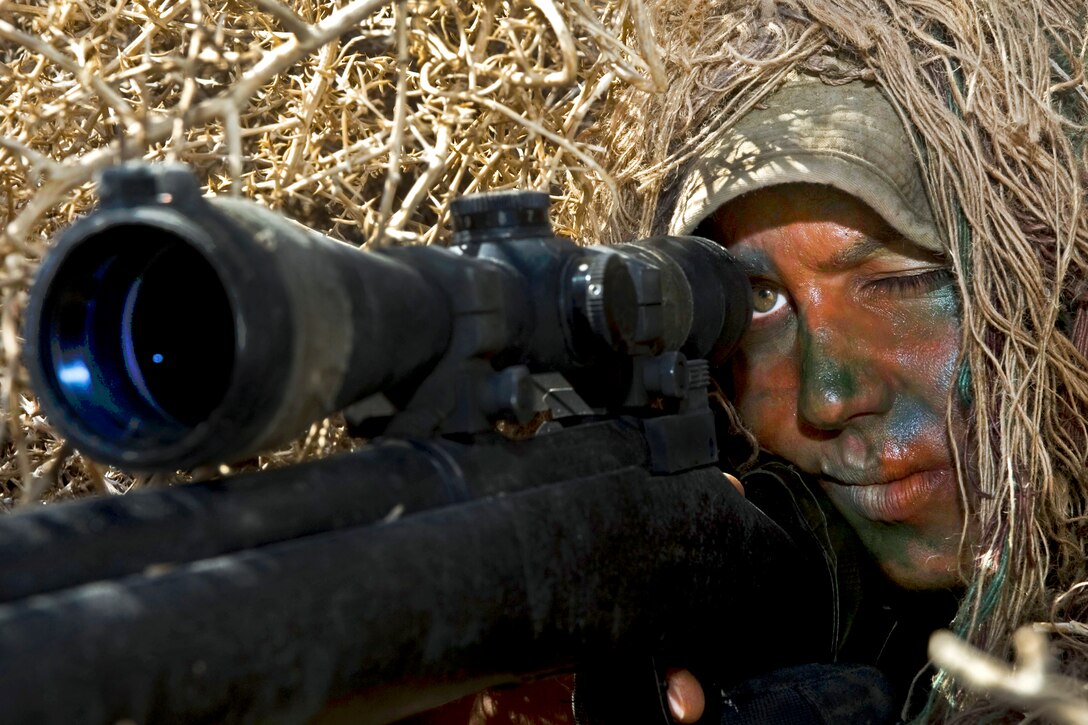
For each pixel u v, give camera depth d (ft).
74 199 3.17
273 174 3.37
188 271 1.88
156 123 2.21
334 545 1.78
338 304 1.73
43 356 1.73
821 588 3.39
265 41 3.66
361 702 1.79
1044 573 3.10
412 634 1.83
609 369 2.54
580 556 2.20
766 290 3.56
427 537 1.91
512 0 3.09
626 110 3.72
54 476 3.30
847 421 3.43
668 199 3.63
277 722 1.65
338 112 3.65
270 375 1.61
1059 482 3.17
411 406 2.15
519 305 2.27
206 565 1.63
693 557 2.56
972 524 3.36
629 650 2.44
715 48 3.56
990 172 3.12
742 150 3.36
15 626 1.39
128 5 3.63
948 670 3.11
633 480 2.46
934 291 3.32
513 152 3.80
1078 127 3.16
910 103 3.19
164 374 1.86
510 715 3.62
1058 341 3.10
